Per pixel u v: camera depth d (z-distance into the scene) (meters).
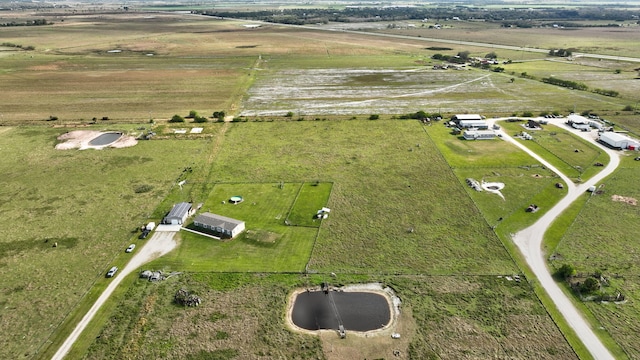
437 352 42.03
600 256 55.38
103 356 41.75
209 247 58.59
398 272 53.31
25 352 42.00
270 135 101.75
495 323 45.34
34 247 58.44
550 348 42.22
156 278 52.22
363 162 85.56
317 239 60.03
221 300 49.06
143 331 44.66
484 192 72.44
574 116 107.94
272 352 42.34
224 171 82.12
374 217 65.50
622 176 77.38
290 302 48.81
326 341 43.62
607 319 45.50
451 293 49.69
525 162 84.25
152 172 81.88
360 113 118.88
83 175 80.62
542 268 53.47
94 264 55.12
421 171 81.00
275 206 69.06
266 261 55.62
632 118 109.50
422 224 63.47
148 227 62.16
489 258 55.53
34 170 82.75
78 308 47.66
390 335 44.16
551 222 63.22
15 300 48.72
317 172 81.19
